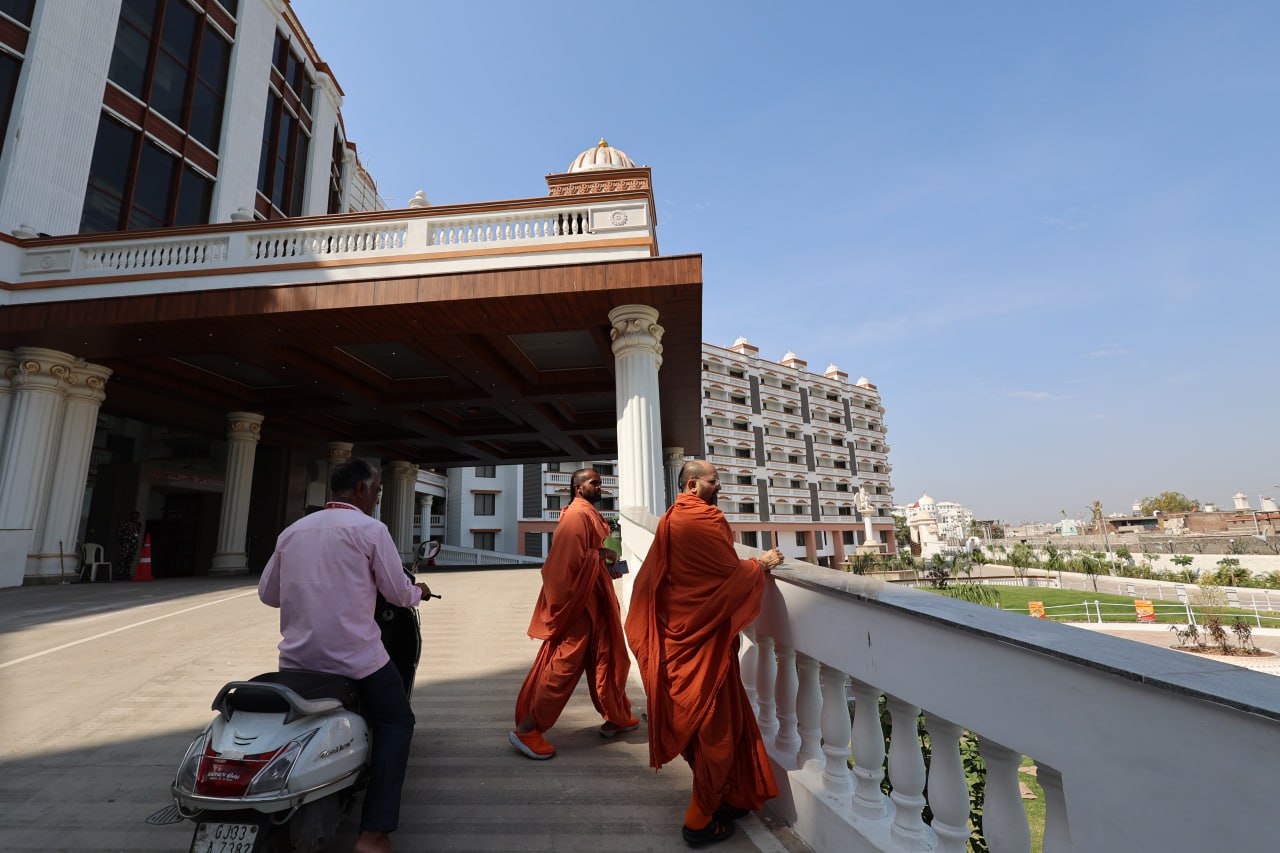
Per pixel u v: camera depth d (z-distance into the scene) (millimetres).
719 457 57906
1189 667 1267
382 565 2637
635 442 10195
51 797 3109
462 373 14086
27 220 12375
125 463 16922
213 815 2094
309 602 2510
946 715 1806
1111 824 1312
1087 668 1367
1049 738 1474
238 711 2258
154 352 12344
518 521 49312
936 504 176875
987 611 1857
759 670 3080
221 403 15977
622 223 10359
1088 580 48625
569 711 4348
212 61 17172
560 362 15242
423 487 44438
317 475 23766
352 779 2381
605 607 3719
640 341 10516
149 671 5359
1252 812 1073
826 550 64375
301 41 21375
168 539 20109
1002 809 1696
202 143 16641
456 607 8867
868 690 2314
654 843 2639
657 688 2686
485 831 2760
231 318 10609
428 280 10336
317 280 10578
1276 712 1027
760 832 2676
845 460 69312
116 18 14344
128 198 14500
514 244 10375
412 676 3236
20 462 11586
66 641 6512
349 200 26797
